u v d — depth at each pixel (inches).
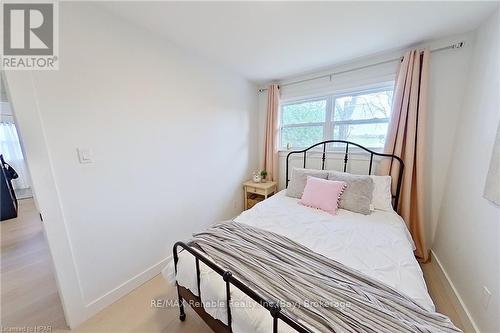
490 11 52.7
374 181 78.2
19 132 41.8
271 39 68.5
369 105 89.4
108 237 58.7
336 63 88.6
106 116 55.5
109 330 51.9
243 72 100.6
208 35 65.9
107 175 57.1
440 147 73.6
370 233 57.2
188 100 79.3
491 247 44.3
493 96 48.9
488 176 45.6
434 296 61.2
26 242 97.2
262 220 66.6
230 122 102.4
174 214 78.3
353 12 53.9
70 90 48.3
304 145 110.7
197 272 42.3
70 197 49.9
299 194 88.8
